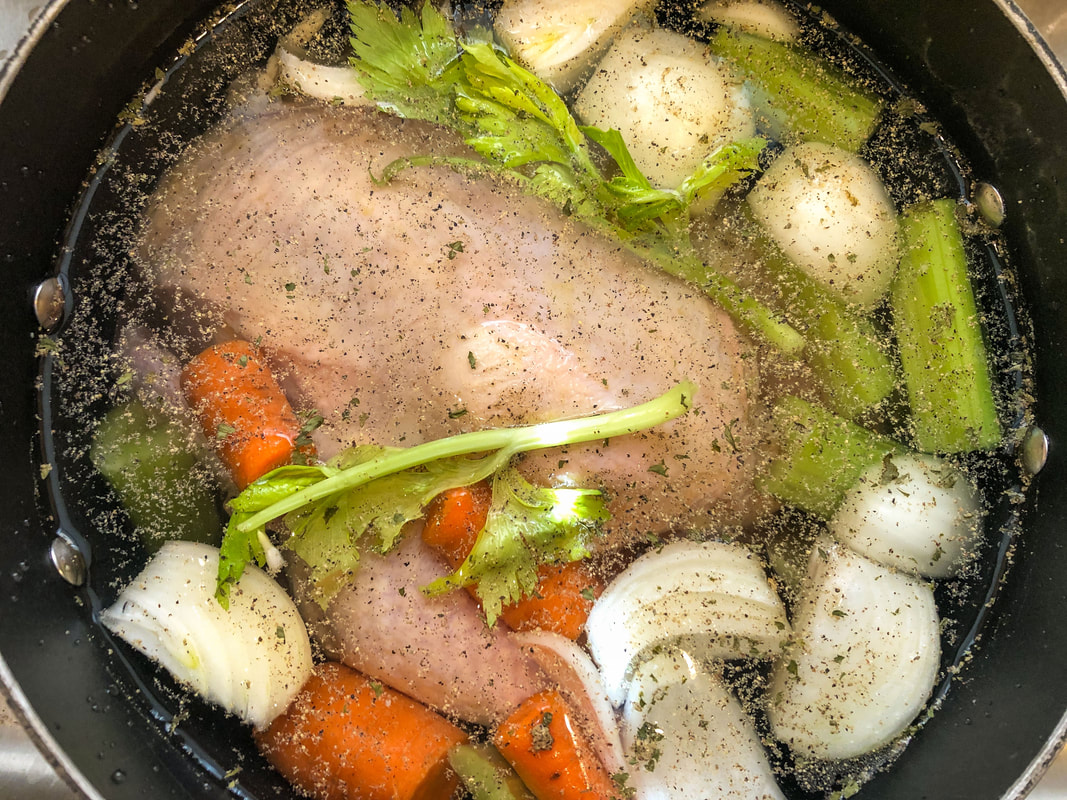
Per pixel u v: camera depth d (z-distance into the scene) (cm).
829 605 21
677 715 20
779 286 21
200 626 20
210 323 21
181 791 19
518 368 20
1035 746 18
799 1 23
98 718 19
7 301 19
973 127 21
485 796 20
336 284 20
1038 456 20
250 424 20
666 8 23
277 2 22
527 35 22
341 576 20
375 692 20
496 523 19
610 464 20
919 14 20
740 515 21
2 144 18
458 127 21
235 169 21
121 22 20
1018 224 21
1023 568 20
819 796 20
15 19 22
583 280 20
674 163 22
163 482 21
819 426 21
